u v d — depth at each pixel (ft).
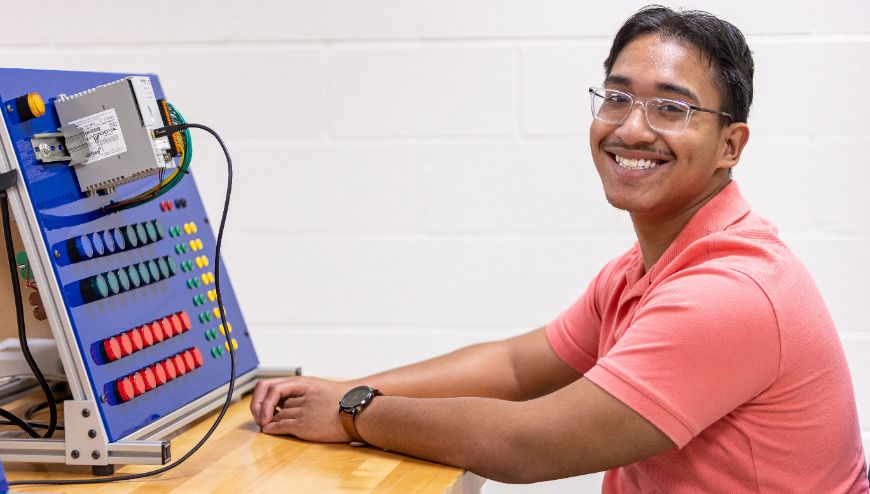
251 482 3.26
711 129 3.54
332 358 6.26
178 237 4.10
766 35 5.75
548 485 6.07
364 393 3.75
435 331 6.17
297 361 6.29
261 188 6.21
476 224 6.08
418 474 3.37
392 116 6.08
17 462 3.41
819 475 3.46
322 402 3.85
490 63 5.97
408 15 5.99
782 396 3.34
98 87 3.39
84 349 3.28
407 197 6.12
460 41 5.98
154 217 3.94
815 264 5.85
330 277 6.22
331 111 6.11
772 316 3.23
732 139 3.66
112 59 6.23
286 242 6.23
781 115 5.79
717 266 3.33
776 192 5.85
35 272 3.24
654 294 3.44
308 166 6.16
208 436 3.54
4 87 3.24
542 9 5.90
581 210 5.99
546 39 5.91
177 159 4.09
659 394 3.19
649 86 3.53
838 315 5.86
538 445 3.30
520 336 4.59
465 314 6.14
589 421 3.24
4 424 3.68
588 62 5.90
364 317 6.22
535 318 6.09
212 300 4.25
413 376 4.29
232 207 6.23
